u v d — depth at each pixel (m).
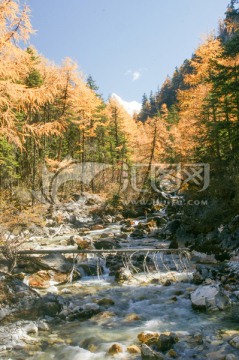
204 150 21.61
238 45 15.19
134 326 6.61
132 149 42.38
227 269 9.75
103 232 21.34
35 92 10.27
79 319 7.05
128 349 5.51
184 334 6.02
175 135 31.47
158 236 17.62
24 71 10.23
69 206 29.12
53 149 38.12
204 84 27.70
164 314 7.20
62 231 21.36
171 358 5.18
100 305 7.83
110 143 43.88
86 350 5.56
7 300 6.84
